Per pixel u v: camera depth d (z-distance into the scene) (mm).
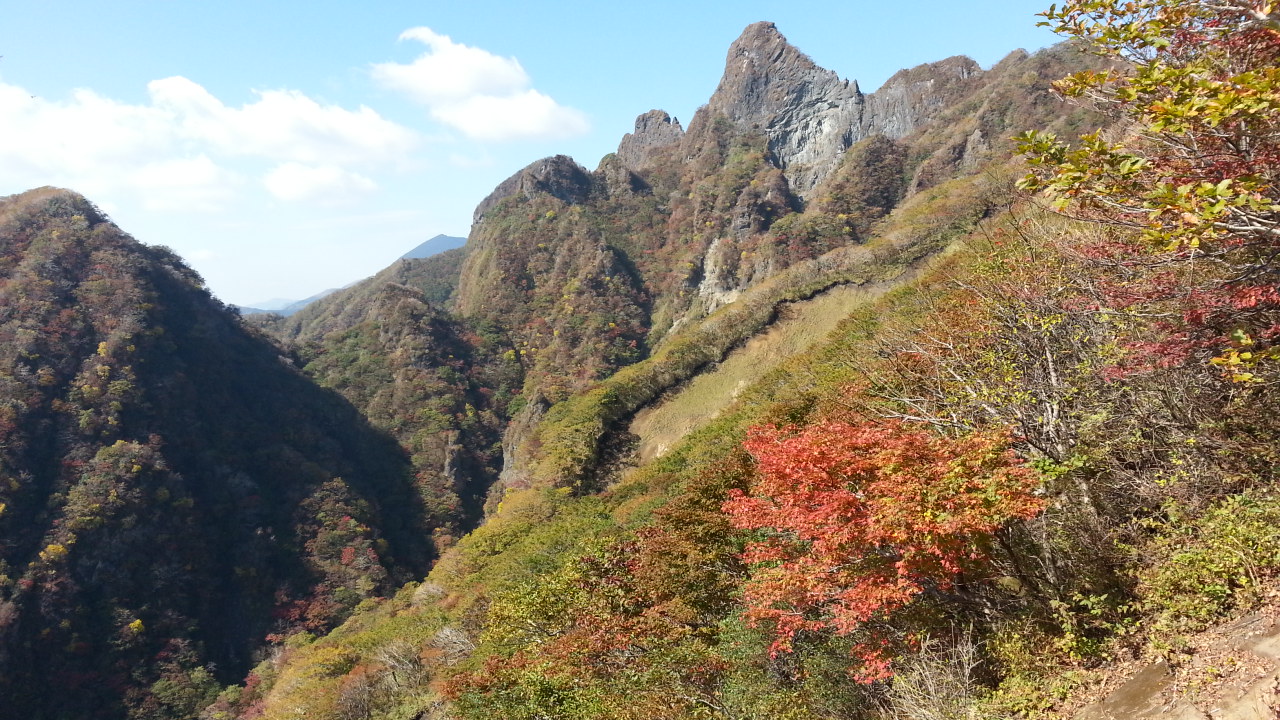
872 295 49406
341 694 34719
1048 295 10047
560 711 15023
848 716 9070
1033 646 7570
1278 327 6039
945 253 46125
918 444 8688
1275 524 6410
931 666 7879
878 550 8570
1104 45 7023
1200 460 7801
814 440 9367
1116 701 6309
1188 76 5855
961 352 12227
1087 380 9086
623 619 16188
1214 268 7180
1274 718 4867
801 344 49250
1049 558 8234
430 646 36281
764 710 9898
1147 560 7594
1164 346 7094
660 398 51844
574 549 28047
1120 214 7090
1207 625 6367
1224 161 5820
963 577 8797
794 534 11180
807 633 10609
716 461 25516
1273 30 5828
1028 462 8508
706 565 15867
